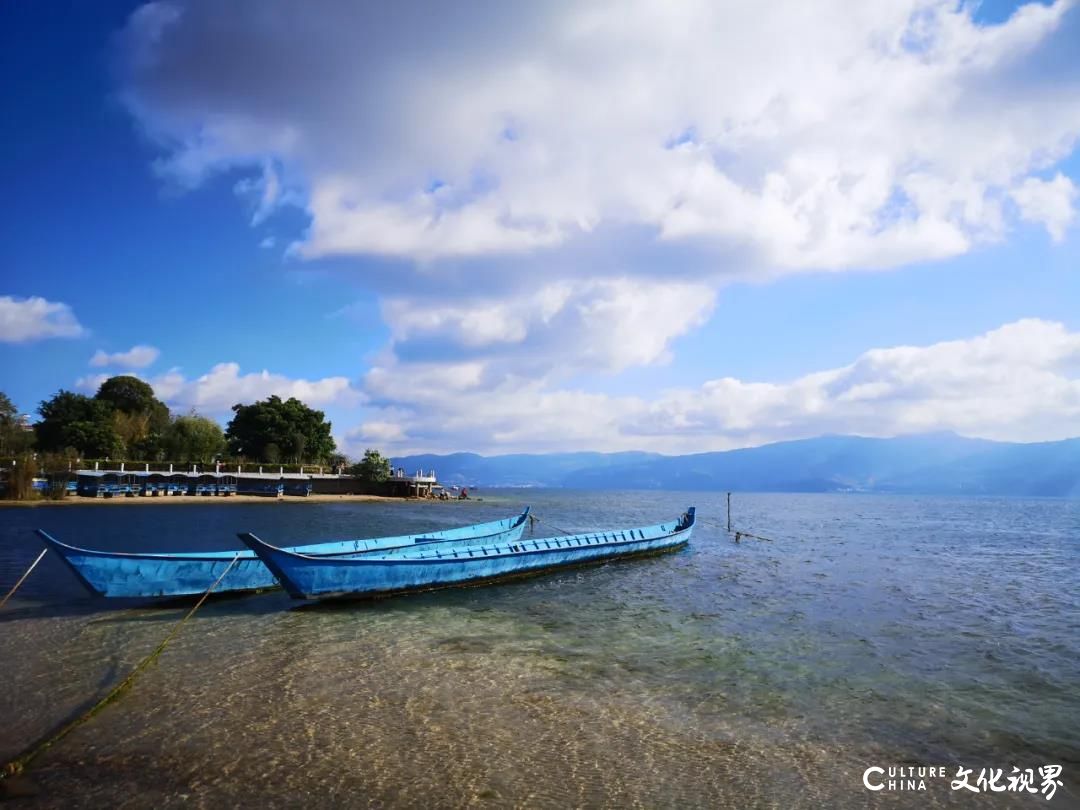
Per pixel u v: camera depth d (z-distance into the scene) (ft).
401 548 84.28
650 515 248.73
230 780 28.53
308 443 316.19
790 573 90.79
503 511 252.21
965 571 96.37
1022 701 40.01
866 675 44.45
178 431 287.69
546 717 35.94
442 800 27.12
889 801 27.96
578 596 71.92
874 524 209.67
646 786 28.63
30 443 261.24
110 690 39.60
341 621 58.03
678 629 56.70
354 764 30.09
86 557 59.72
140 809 26.17
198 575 65.05
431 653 48.08
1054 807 27.76
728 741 33.40
